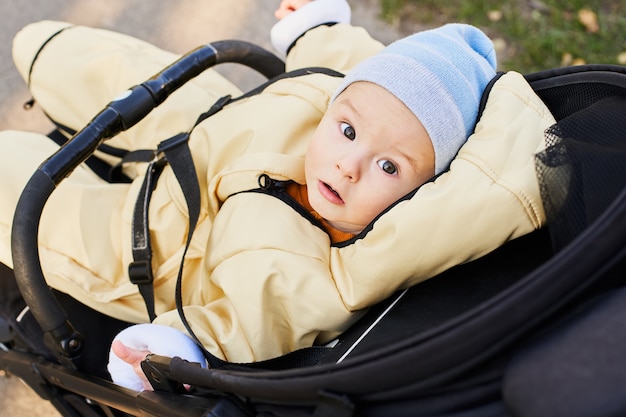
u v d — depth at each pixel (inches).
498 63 87.0
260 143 49.7
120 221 51.9
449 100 40.6
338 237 47.0
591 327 24.7
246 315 43.0
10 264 49.9
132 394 40.3
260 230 44.8
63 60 59.4
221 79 64.9
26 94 75.6
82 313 50.9
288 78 52.8
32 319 50.6
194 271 50.7
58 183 42.9
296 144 50.1
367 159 41.5
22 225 40.4
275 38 60.3
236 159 48.8
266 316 43.1
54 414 60.2
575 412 22.0
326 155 42.9
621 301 25.7
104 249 50.8
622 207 25.9
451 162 40.8
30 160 52.4
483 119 40.3
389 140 40.7
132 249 48.2
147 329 42.1
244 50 55.4
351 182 42.1
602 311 25.5
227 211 47.5
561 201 32.7
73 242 50.1
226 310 44.3
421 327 37.7
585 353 23.6
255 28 86.7
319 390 27.6
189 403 35.8
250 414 33.5
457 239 37.8
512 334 25.1
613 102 36.8
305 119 50.4
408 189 42.1
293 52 59.5
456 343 24.9
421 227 38.1
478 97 42.0
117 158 59.2
